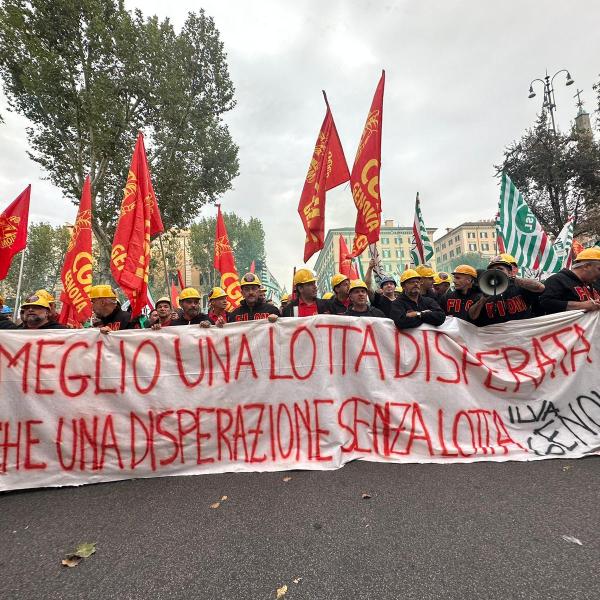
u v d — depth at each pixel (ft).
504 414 11.71
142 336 11.48
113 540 7.47
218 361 11.55
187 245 141.38
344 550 6.81
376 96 15.87
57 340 11.12
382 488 9.23
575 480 9.27
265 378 11.57
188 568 6.52
